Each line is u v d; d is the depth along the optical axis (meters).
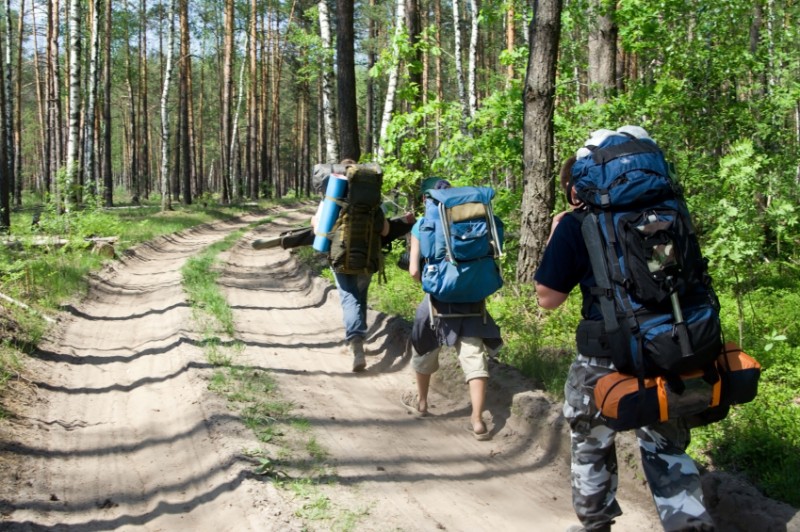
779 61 12.97
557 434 5.12
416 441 5.49
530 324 8.42
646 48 11.28
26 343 7.34
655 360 2.95
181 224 25.86
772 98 11.23
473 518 4.25
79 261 13.12
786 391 6.20
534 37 9.21
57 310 9.51
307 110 56.00
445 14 39.00
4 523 3.94
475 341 5.46
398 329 7.92
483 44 38.66
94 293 11.49
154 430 5.59
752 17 11.38
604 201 3.09
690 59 10.49
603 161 3.18
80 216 16.31
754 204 7.68
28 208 34.91
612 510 3.50
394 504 4.35
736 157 7.43
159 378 6.80
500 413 5.77
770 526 3.65
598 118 10.49
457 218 5.28
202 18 46.09
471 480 4.81
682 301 3.01
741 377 3.11
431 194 5.44
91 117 29.47
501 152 11.12
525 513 4.34
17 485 4.50
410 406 6.34
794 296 10.19
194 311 9.66
